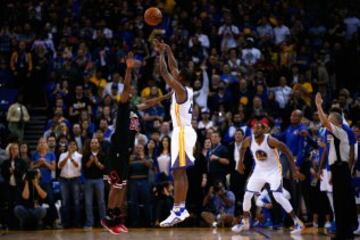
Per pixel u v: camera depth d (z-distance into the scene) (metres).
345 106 18.95
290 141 16.23
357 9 27.44
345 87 23.17
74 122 19.44
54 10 24.56
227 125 18.44
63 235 14.19
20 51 21.89
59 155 17.25
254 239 12.65
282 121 19.34
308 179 16.06
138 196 16.92
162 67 10.14
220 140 17.83
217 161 16.67
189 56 22.19
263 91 20.05
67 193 16.73
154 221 16.97
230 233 14.43
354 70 23.28
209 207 16.78
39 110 21.41
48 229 16.47
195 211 16.91
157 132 17.77
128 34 23.64
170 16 24.83
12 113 19.61
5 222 16.48
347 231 11.84
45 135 18.67
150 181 17.05
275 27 24.88
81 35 23.53
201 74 20.69
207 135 17.39
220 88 20.08
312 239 12.62
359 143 13.95
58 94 20.34
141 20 24.17
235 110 19.77
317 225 16.14
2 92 21.39
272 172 14.01
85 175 16.70
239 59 22.36
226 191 16.55
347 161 11.84
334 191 11.85
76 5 25.16
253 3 25.81
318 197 15.96
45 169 16.88
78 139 18.11
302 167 16.00
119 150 10.19
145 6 25.16
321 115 11.84
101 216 16.64
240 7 25.41
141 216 17.17
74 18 24.69
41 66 21.62
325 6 27.55
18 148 16.78
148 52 22.16
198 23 23.92
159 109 19.42
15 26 23.83
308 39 24.86
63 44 22.64
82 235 14.11
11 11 24.47
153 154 17.38
